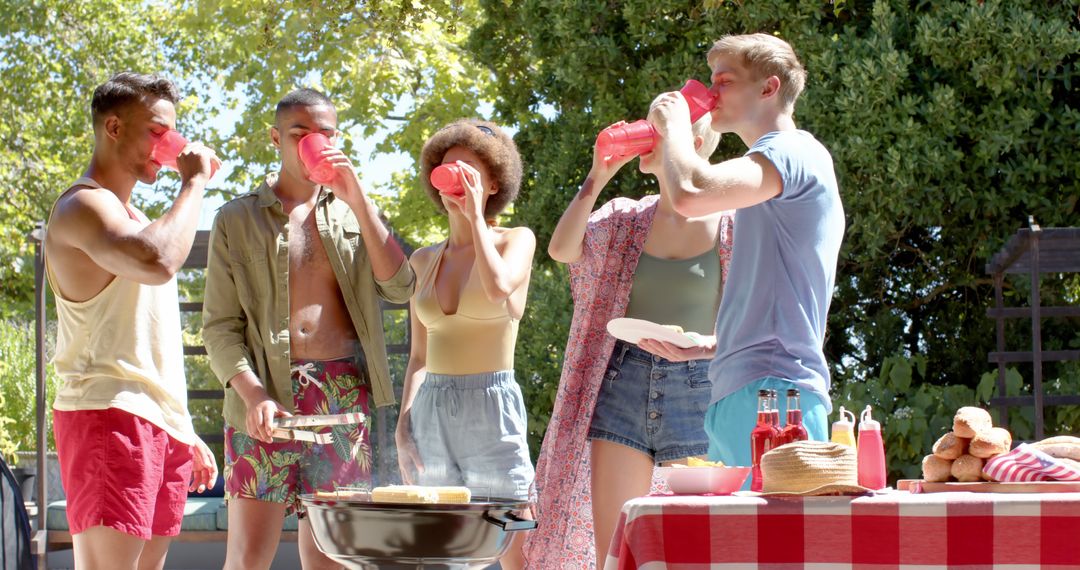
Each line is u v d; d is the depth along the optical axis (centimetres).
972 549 223
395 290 361
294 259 359
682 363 363
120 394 324
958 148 820
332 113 363
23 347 984
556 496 373
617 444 366
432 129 1243
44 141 1788
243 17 1262
